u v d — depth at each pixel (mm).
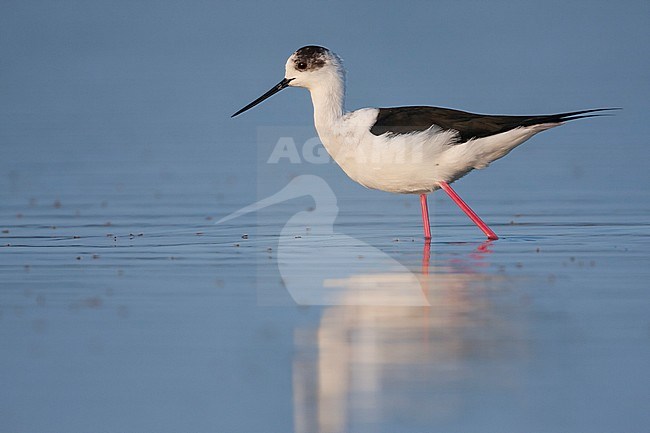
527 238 13781
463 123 13797
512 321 9844
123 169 19141
